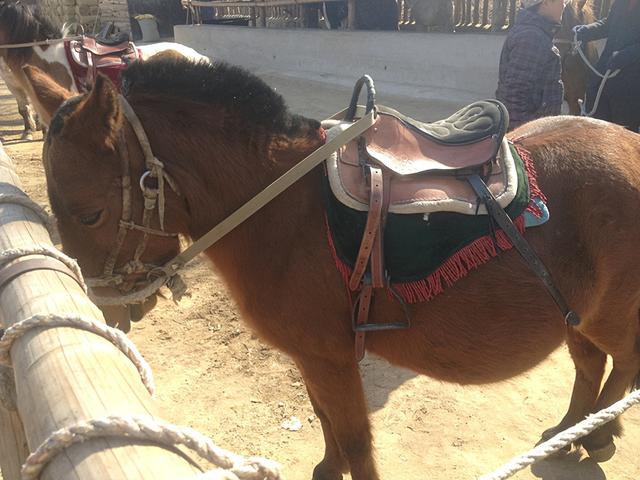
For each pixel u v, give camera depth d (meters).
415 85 10.11
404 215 1.80
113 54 6.67
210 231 1.82
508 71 3.52
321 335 1.91
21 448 1.54
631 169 2.03
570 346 2.56
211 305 4.08
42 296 1.20
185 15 22.28
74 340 1.01
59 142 1.71
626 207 1.97
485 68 9.05
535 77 3.43
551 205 1.95
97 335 1.05
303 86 11.21
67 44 6.55
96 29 15.49
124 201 1.76
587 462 2.69
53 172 1.73
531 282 1.90
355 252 1.80
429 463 2.71
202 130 1.84
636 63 4.25
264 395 3.21
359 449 2.13
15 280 1.28
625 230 1.98
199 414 3.07
